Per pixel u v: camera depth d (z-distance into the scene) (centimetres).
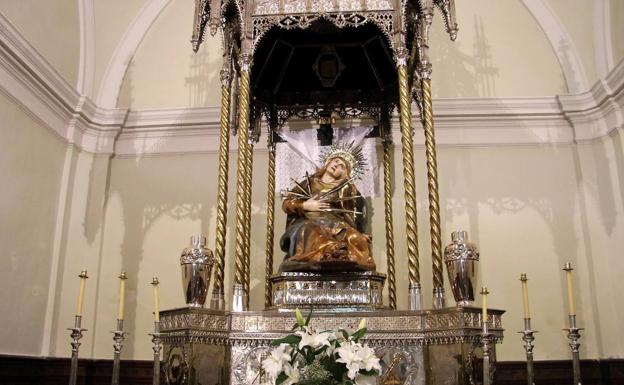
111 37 1027
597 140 917
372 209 913
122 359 903
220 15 703
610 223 880
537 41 998
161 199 973
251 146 845
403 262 899
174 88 1027
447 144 952
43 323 851
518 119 955
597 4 941
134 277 942
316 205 712
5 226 771
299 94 900
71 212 926
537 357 870
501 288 897
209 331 572
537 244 912
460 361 539
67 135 930
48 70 851
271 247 852
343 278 665
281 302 660
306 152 888
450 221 923
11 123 786
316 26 796
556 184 933
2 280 763
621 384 816
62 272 892
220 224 689
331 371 438
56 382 848
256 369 578
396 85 867
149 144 999
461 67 995
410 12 736
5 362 754
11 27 764
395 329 576
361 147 889
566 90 970
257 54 831
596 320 868
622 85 842
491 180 940
